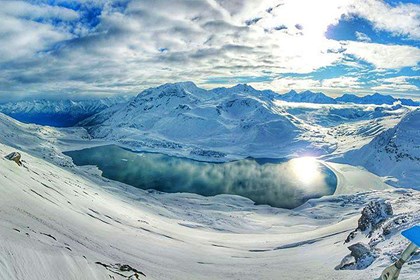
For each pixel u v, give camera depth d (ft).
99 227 236.84
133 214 380.58
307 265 179.83
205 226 492.54
